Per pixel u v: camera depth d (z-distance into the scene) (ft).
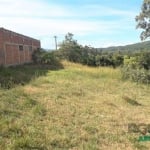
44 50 135.33
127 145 31.63
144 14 110.42
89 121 38.81
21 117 36.29
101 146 30.83
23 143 28.32
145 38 113.39
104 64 144.87
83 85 68.74
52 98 49.65
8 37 93.81
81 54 149.38
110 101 52.90
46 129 33.42
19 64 104.99
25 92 51.06
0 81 57.57
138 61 104.22
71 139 31.37
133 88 72.08
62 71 94.48
